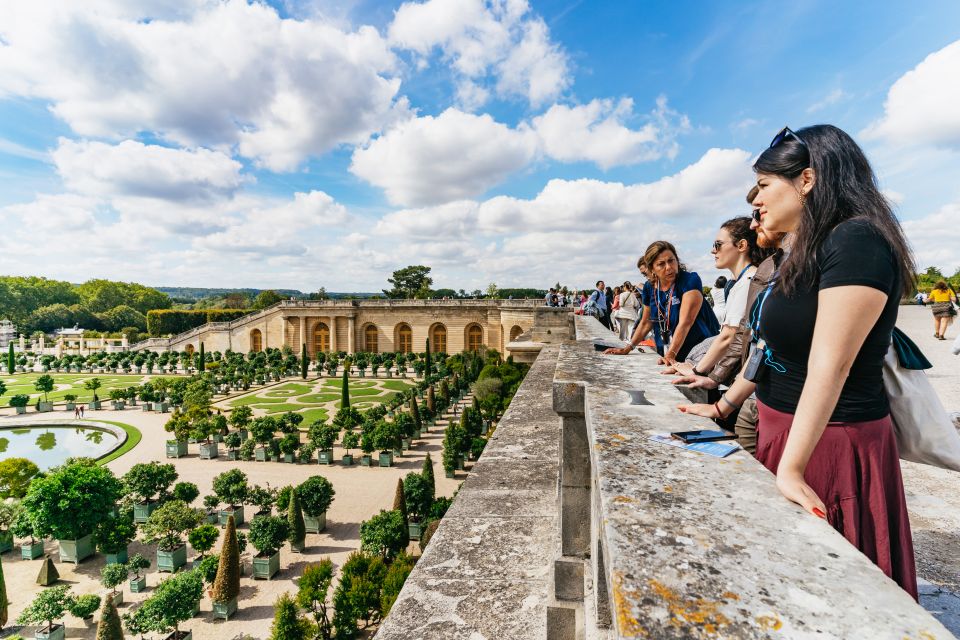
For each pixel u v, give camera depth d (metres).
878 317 1.79
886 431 2.08
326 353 72.56
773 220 2.33
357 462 37.75
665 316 5.85
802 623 1.03
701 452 2.05
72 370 84.31
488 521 4.92
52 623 19.81
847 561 1.28
